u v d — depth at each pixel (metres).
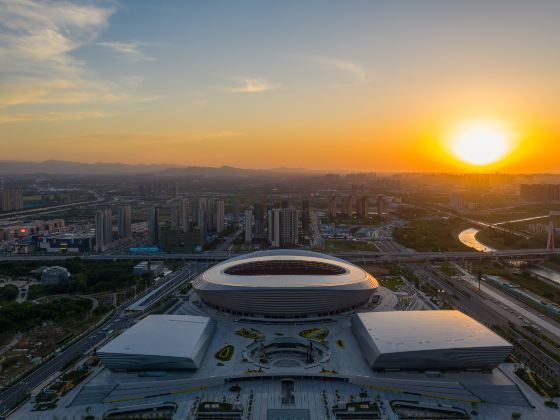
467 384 171.12
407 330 192.00
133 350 178.50
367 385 172.50
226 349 198.25
